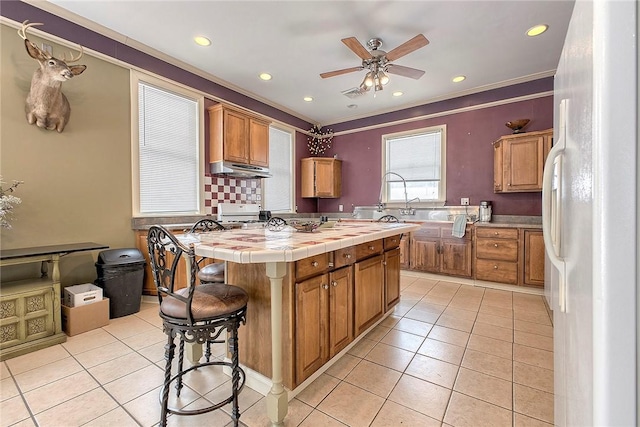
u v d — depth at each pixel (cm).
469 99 416
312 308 164
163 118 337
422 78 373
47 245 247
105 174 283
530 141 346
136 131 307
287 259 125
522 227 335
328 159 536
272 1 237
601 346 55
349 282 199
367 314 222
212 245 141
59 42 251
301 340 157
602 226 54
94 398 154
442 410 146
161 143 335
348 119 544
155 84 322
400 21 261
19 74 231
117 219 293
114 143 290
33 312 207
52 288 215
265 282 158
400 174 489
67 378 172
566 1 234
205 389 163
